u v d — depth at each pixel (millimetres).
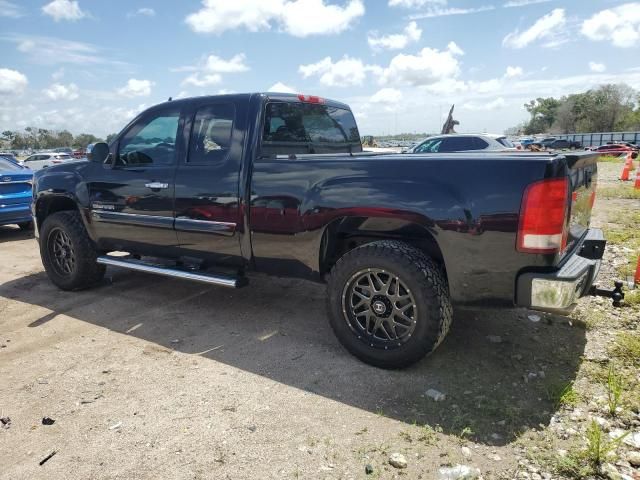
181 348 3760
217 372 3354
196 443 2572
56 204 5367
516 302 2910
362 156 3564
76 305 4789
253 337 3939
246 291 5125
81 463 2439
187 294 5047
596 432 2400
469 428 2631
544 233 2760
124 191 4496
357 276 3326
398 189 3115
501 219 2830
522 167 2783
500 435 2574
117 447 2555
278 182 3613
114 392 3111
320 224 3443
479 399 2900
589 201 3732
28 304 4852
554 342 3641
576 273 2822
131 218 4457
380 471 2330
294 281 5453
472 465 2354
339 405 2906
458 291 3047
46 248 5191
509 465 2348
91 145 4512
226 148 3928
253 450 2508
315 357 3549
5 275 5949
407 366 3254
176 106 4266
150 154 4402
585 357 3383
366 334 3391
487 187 2863
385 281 3285
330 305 3453
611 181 16375
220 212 3906
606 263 5602
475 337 3770
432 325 3072
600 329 3824
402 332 3297
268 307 4637
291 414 2824
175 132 4250
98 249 4977
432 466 2357
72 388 3176
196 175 4020
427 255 3225
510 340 3699
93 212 4758
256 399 2994
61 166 5098
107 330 4141
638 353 3352
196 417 2809
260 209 3701
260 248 3795
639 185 13180
